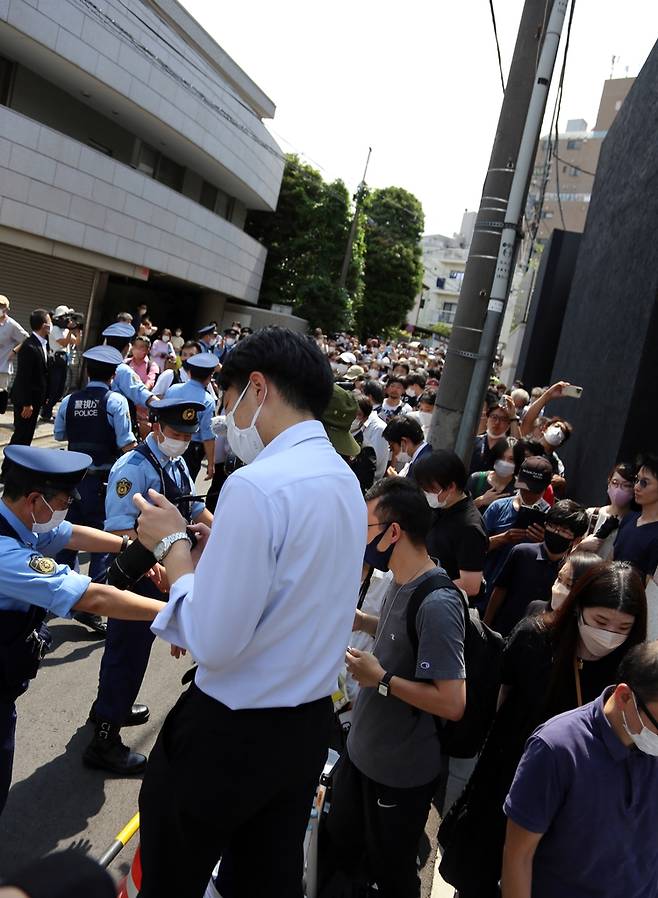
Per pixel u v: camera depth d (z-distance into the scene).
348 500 1.51
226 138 18.80
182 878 1.49
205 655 1.33
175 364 11.22
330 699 1.58
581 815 1.72
